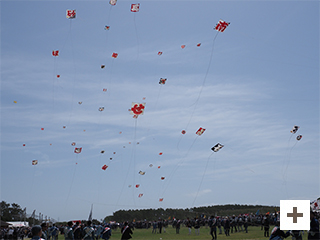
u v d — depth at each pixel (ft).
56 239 80.89
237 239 90.79
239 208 258.16
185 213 273.33
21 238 137.39
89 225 63.98
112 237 130.82
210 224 91.81
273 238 42.50
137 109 83.41
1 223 155.33
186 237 108.99
